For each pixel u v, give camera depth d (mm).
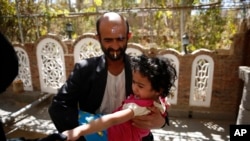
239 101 4633
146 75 1311
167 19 6973
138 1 6895
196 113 4859
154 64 1328
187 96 4891
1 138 786
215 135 4195
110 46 1433
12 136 4336
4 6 6801
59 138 966
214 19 6352
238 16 5855
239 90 4586
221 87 4684
